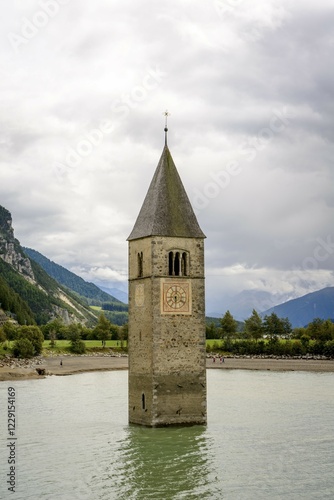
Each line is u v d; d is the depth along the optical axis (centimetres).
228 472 7275
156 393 9131
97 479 7019
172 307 9231
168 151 9806
